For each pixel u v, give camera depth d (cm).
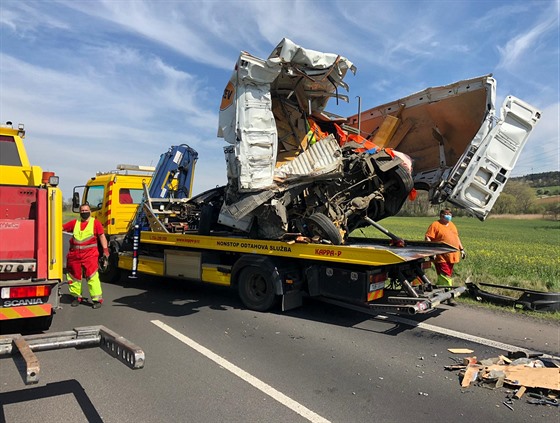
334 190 778
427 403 392
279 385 427
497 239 3050
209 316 696
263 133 706
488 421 361
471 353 528
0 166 540
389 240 865
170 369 466
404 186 799
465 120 811
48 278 511
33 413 364
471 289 830
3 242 494
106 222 1045
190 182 1101
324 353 523
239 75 685
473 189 743
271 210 720
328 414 369
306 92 809
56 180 525
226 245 781
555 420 363
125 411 369
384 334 604
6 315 483
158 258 920
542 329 632
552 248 2194
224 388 418
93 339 344
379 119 946
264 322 662
